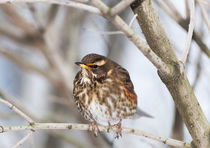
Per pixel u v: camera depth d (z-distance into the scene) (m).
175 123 10.38
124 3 5.70
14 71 16.94
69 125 7.80
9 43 16.34
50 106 15.74
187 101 6.94
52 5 13.55
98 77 9.94
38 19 13.12
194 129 7.05
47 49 13.66
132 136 13.08
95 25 13.36
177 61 6.87
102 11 5.83
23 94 16.19
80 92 10.09
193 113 7.00
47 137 15.23
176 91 6.91
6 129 7.29
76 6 6.01
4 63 17.05
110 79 9.98
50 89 16.11
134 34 6.07
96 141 13.52
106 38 14.50
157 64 6.55
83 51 15.83
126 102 10.10
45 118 13.27
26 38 13.70
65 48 14.94
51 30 13.84
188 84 6.94
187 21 9.36
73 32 14.45
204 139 7.06
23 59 13.89
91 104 9.98
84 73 9.92
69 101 13.87
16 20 13.20
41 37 13.51
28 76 16.41
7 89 16.55
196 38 9.30
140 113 11.90
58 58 13.80
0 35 14.85
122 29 5.98
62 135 13.02
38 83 16.22
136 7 6.81
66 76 13.80
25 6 12.58
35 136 14.44
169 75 6.75
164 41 6.86
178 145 7.69
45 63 16.02
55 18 14.08
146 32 6.88
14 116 12.93
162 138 7.89
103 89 9.91
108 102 9.92
